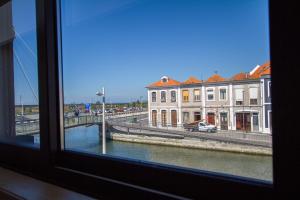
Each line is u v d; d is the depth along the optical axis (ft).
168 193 2.48
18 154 4.18
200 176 2.32
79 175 3.18
